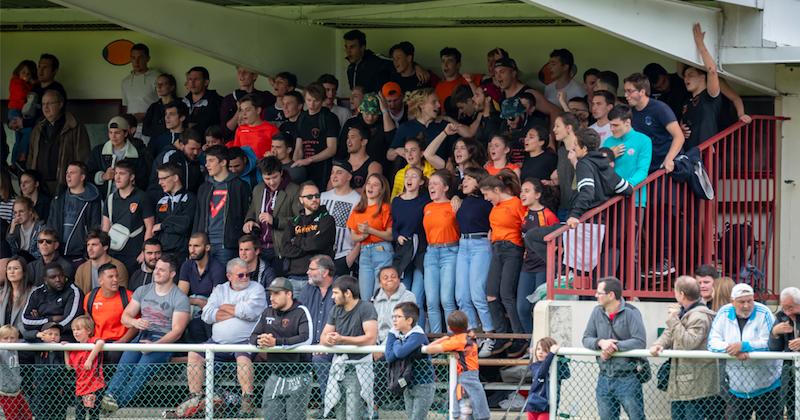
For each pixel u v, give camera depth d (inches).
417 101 2145.7
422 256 2012.8
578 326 1793.8
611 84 2089.1
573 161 1882.4
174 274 1936.5
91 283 2060.8
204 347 1674.5
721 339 1617.9
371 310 1708.9
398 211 2020.2
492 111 2151.8
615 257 1844.2
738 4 1935.3
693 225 1918.1
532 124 2108.8
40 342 1940.2
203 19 2228.1
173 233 2105.1
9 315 2050.9
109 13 2110.0
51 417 1780.3
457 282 1962.4
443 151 2128.4
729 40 1988.2
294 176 2162.9
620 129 1888.5
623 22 1914.4
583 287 1817.2
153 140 2329.0
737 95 2047.2
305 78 2388.0
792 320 1621.6
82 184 2190.0
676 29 1955.0
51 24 2556.6
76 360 1756.9
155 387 1895.9
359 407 1663.4
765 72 2059.5
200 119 2354.8
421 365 1637.6
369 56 2319.1
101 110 2556.6
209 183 2110.0
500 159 2022.6
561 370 1642.5
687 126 2025.1
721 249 1971.0
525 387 1898.4
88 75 2559.1
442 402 1738.4
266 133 2244.1
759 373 1596.9
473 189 1961.1
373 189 2038.6
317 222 2001.7
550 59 2218.3
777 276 2068.2
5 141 2472.9
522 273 1909.4
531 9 2338.8
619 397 1603.1
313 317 1831.9
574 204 1829.5
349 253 2062.0
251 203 2094.0
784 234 2070.6
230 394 1776.6
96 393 1772.9
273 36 2332.7
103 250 2070.6
